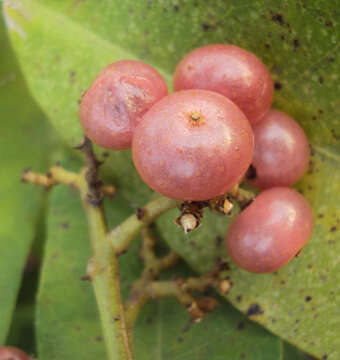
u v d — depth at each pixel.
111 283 0.06
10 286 0.08
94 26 0.08
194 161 0.05
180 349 0.07
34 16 0.08
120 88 0.05
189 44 0.07
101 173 0.08
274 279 0.07
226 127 0.05
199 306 0.07
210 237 0.07
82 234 0.08
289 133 0.06
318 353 0.07
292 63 0.07
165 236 0.07
